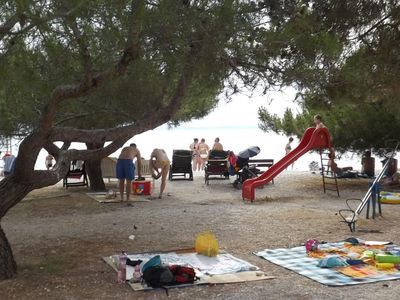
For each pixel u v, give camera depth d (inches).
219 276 250.7
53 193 624.4
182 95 286.5
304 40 252.2
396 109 570.3
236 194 592.7
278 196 569.0
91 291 229.9
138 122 282.4
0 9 185.2
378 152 689.6
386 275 249.0
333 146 669.9
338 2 410.3
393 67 439.8
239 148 1808.6
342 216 410.0
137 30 208.4
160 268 238.1
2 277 249.6
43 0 182.1
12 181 255.9
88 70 222.2
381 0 447.5
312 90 290.5
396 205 482.0
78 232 368.5
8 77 210.2
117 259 269.0
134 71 274.4
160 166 555.8
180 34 223.6
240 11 231.6
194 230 371.2
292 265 270.5
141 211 462.0
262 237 344.8
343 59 316.8
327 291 226.2
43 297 221.8
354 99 468.1
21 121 352.2
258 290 229.3
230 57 245.3
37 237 352.5
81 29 199.9
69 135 260.8
